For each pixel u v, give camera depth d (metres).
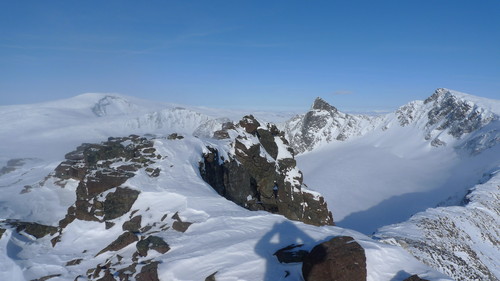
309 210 49.84
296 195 51.03
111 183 31.67
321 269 14.98
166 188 30.78
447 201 148.50
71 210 30.36
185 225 23.44
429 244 41.47
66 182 38.19
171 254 19.30
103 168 34.91
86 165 37.88
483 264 42.91
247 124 56.12
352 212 153.50
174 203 28.00
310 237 19.83
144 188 30.81
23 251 24.92
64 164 40.38
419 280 15.19
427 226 49.94
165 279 16.78
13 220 29.39
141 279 17.08
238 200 44.66
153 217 26.52
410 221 52.84
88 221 28.39
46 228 28.39
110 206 28.98
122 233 25.72
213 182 41.12
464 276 33.66
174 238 21.67
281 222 22.39
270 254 17.84
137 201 29.36
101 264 21.19
